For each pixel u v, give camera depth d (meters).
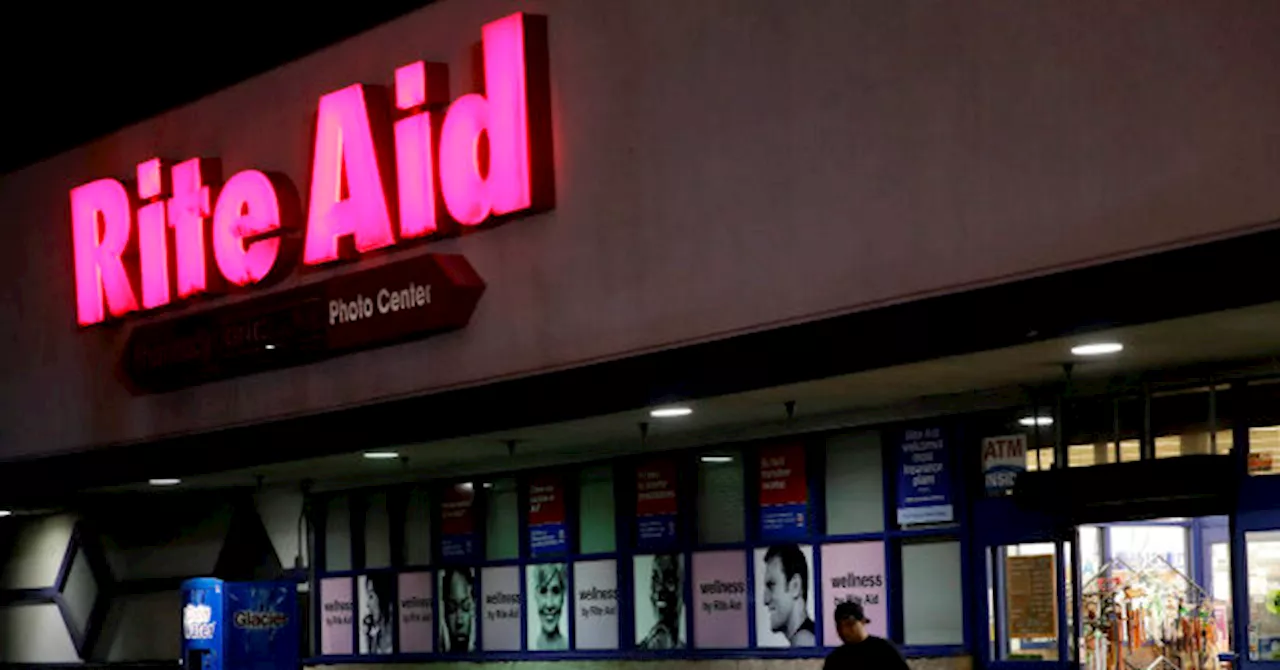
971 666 20.73
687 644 24.03
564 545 25.89
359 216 23.06
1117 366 18.41
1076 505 19.39
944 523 21.17
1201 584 24.69
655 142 20.00
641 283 20.09
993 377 19.22
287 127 24.77
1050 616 20.02
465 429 22.23
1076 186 16.02
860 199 17.86
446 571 27.78
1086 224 15.91
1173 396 18.81
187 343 25.84
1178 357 17.81
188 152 26.38
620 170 20.36
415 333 22.50
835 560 22.39
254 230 24.58
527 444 24.75
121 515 32.06
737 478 23.69
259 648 27.92
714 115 19.38
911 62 17.45
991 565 20.67
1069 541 19.86
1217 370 18.34
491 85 21.38
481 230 22.03
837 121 18.11
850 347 17.86
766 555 23.20
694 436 23.92
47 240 29.30
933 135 17.22
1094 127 15.90
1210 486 18.23
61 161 28.98
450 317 22.02
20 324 29.81
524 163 21.05
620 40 20.42
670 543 24.34
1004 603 20.52
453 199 21.88
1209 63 15.12
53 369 29.11
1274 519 17.86
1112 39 15.81
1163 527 24.78
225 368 25.44
